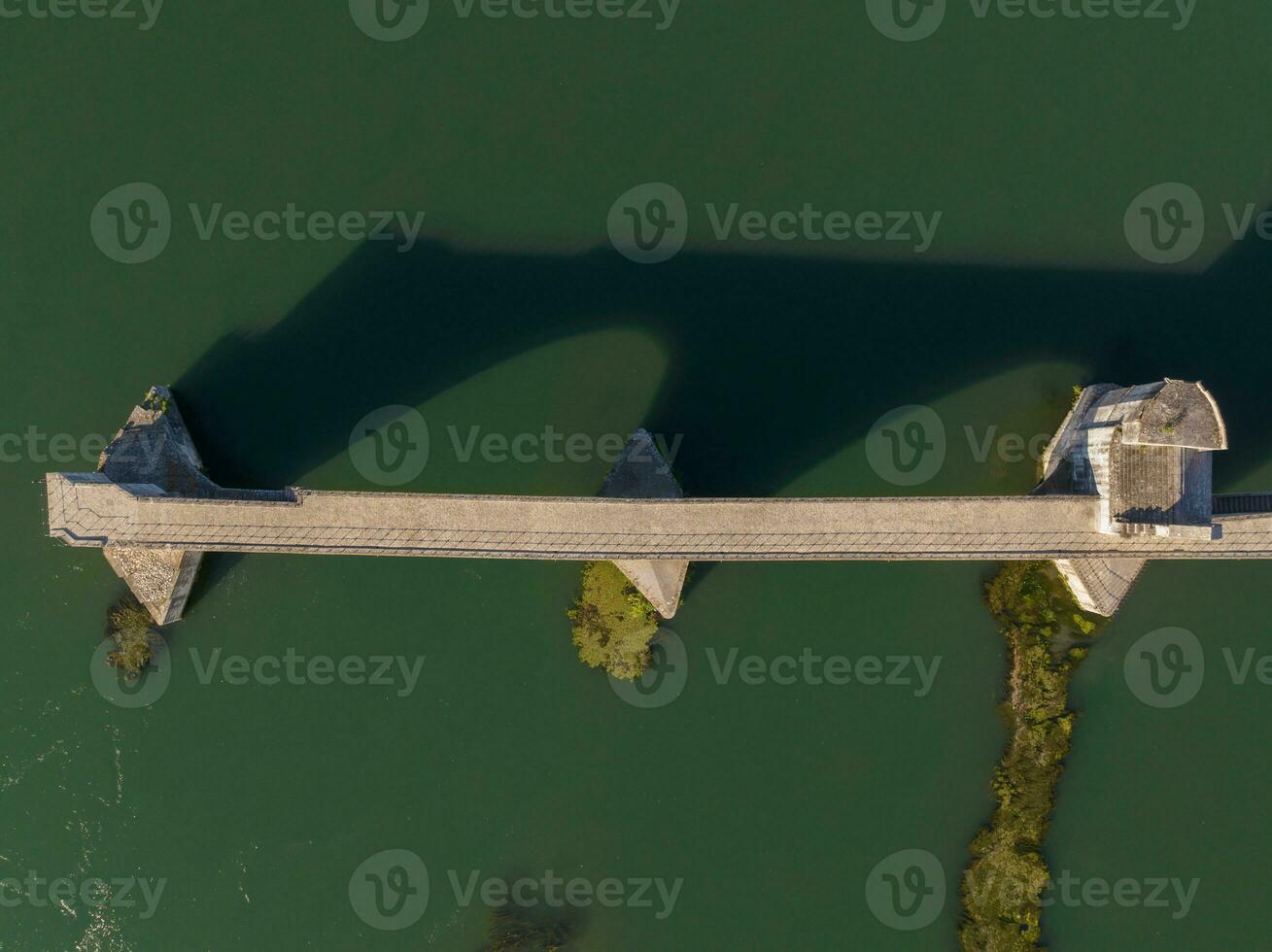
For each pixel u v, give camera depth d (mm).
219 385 35938
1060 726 35844
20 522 35781
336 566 36156
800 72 36062
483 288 36094
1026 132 36000
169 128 35781
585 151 36031
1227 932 35906
